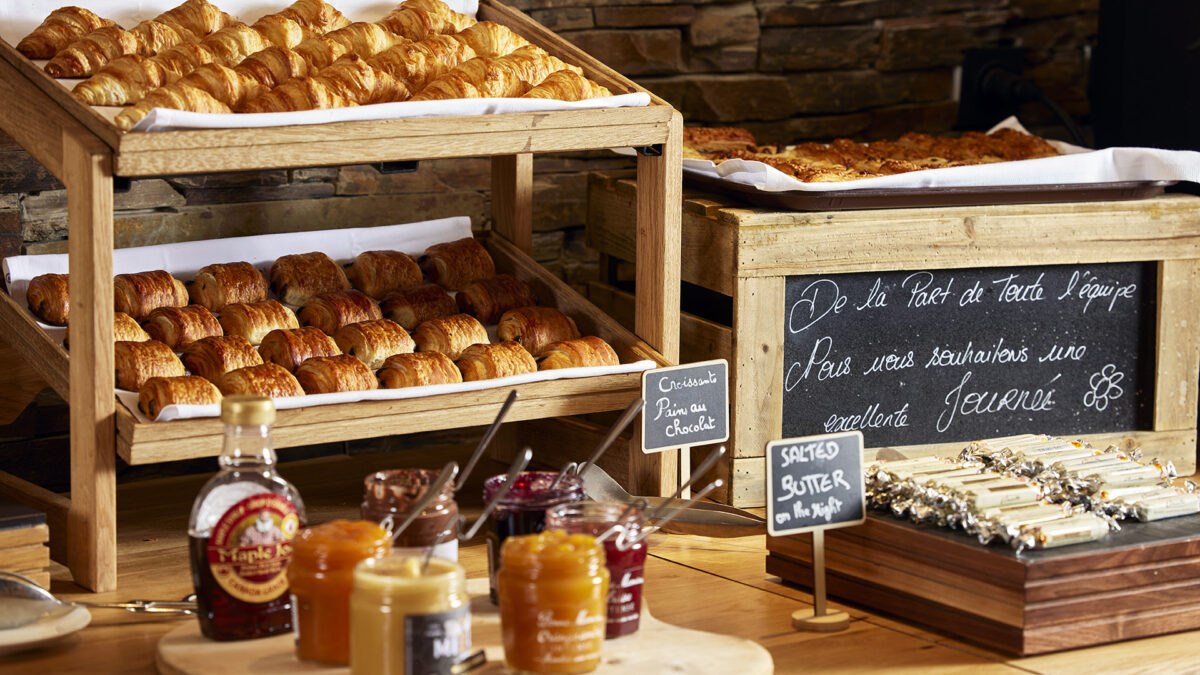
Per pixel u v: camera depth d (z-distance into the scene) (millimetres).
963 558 1596
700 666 1405
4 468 2355
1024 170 2232
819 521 1653
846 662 1550
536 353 2121
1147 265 2369
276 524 1476
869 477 1756
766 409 2158
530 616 1333
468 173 2746
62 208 2381
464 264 2307
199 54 1926
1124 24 2930
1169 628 1647
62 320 1967
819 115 3094
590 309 2219
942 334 2260
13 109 1859
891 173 2307
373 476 1561
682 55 2945
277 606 1484
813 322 2174
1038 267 2299
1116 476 1744
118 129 1645
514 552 1348
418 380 1916
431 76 2029
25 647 1534
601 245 2578
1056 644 1568
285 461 2559
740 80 2990
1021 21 3238
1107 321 2365
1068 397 2365
